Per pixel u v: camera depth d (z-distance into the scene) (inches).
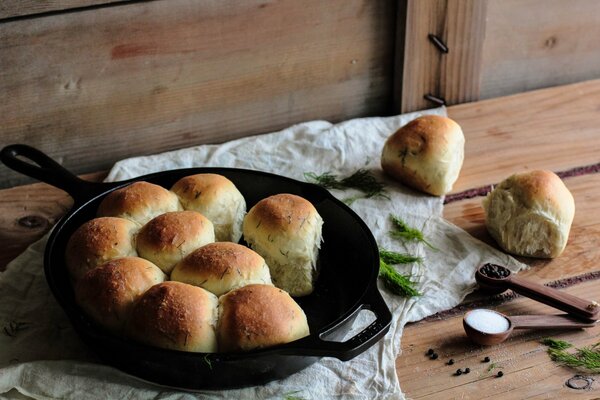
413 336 38.0
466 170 46.3
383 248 41.6
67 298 36.9
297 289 38.9
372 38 49.0
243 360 33.6
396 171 44.6
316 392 35.6
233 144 47.1
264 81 48.0
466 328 37.5
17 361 36.7
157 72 45.9
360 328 37.9
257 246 38.9
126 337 34.9
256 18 46.4
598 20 53.2
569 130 48.9
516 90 53.6
